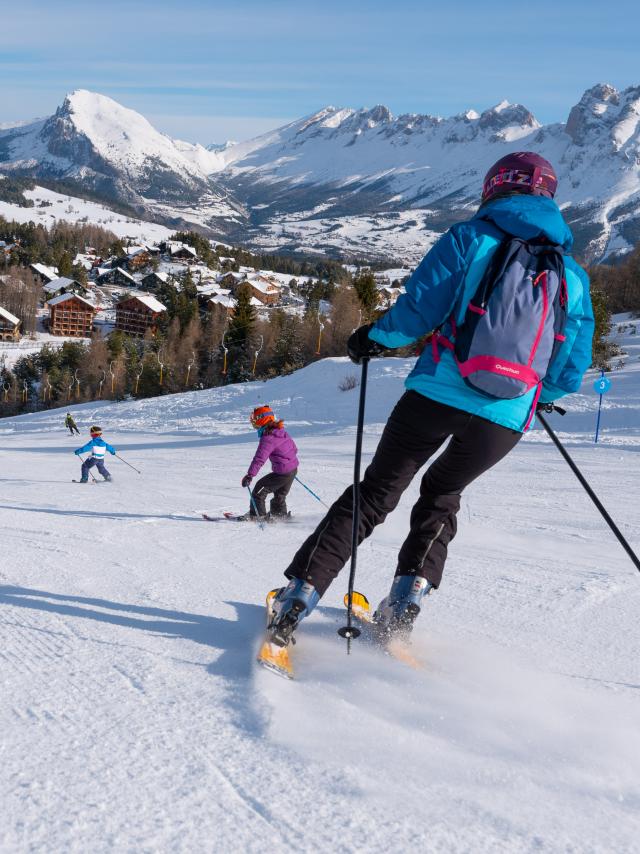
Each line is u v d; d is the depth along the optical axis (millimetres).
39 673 2217
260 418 6992
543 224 2295
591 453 12961
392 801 1570
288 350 57344
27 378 86688
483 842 1445
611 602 3449
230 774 1644
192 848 1367
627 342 32906
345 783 1631
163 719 1914
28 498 8617
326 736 1861
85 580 3512
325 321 56594
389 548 4875
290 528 6129
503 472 10617
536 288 2270
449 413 2379
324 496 8891
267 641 2346
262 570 4012
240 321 62438
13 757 1676
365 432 20047
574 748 1900
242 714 1964
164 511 7316
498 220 2314
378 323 2490
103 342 77625
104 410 39062
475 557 4625
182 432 26422
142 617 2861
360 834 1443
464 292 2293
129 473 13141
